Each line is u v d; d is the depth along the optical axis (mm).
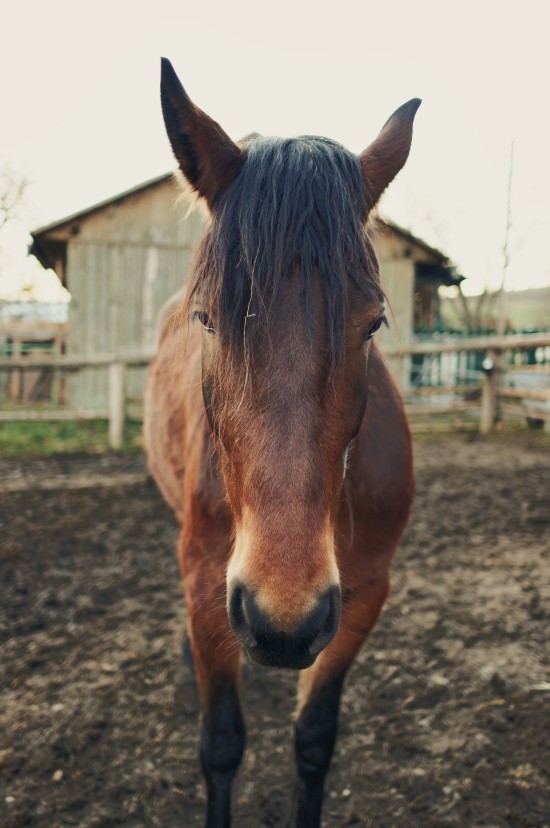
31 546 4398
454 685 2705
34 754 2338
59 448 7977
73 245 11367
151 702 2658
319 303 1306
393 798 2135
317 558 1229
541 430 8742
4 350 13289
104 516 5066
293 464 1243
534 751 2260
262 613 1197
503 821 1993
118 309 11570
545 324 27812
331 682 1885
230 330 1329
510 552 4188
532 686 2648
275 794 2182
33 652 3023
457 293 19375
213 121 1570
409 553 4234
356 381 1397
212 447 1816
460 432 9047
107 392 11484
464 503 5316
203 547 1859
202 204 1654
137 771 2275
